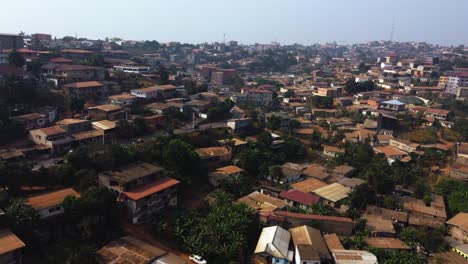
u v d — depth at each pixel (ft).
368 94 577.84
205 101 453.58
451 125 432.66
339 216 254.27
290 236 222.89
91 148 278.26
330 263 202.80
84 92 409.08
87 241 198.70
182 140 325.83
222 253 201.05
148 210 230.48
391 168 332.39
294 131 422.00
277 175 307.78
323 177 314.76
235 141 353.72
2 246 164.14
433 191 310.86
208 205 254.27
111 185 234.58
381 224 246.27
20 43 570.05
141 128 344.69
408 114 458.50
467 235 238.68
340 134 408.46
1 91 349.61
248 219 227.61
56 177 238.07
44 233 196.34
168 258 188.75
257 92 562.25
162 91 453.17
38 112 342.44
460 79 598.34
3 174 218.59
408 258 208.85
